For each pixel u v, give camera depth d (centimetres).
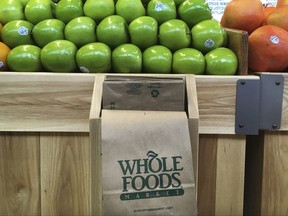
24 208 85
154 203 68
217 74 86
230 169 85
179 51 88
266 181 86
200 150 84
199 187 85
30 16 96
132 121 69
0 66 87
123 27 88
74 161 84
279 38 88
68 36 89
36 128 82
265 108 83
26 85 81
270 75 82
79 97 81
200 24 91
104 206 67
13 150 83
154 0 94
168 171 68
